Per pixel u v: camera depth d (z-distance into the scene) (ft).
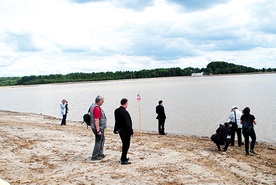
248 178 33.30
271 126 86.69
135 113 123.54
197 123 94.48
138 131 78.74
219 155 44.01
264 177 33.94
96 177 31.32
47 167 34.99
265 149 53.06
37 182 29.66
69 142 50.65
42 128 67.41
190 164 37.96
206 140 62.03
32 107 173.17
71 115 124.98
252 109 127.13
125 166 35.65
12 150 43.01
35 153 41.86
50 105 183.62
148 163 37.47
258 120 97.71
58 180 30.30
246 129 45.65
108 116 115.65
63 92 344.69
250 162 40.81
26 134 56.85
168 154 42.83
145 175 32.27
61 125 80.94
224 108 132.46
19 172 33.01
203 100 174.09
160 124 69.77
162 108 69.36
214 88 295.69
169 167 35.91
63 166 35.37
